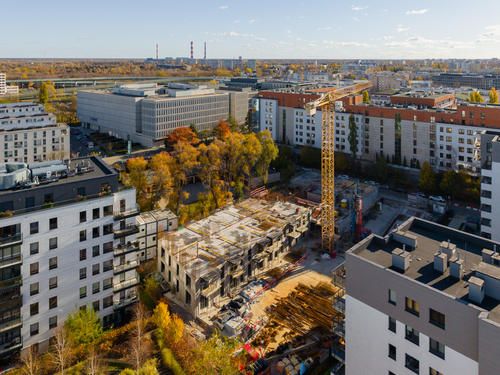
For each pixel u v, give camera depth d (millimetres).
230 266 87188
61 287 65312
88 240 67312
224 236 98375
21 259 59906
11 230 58938
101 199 67750
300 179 154250
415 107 177750
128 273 74562
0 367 61938
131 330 71188
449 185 140500
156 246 99750
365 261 43531
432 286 40344
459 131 154000
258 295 86000
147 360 64625
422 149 167000
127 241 73375
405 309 40406
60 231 63781
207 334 74250
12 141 168125
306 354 68688
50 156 178375
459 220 125438
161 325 70875
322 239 107250
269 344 72062
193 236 98125
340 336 61125
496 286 37562
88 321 65688
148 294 85062
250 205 120625
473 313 34906
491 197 81625
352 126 182250
